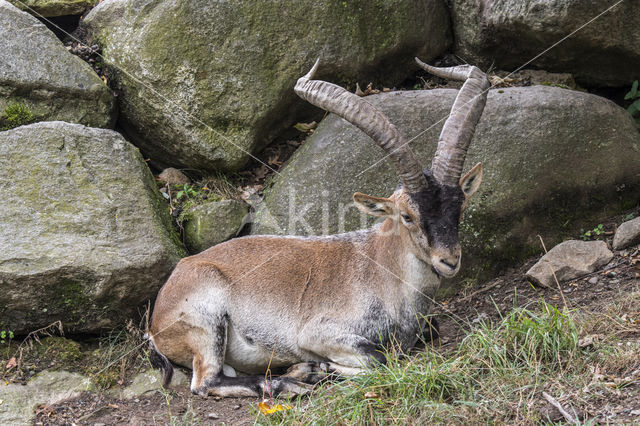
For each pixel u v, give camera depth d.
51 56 10.40
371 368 7.77
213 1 10.77
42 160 9.36
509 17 11.15
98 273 8.59
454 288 9.76
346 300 8.19
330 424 6.64
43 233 8.75
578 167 10.28
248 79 10.87
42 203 9.03
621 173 10.41
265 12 10.94
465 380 6.94
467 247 9.81
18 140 9.43
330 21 11.23
